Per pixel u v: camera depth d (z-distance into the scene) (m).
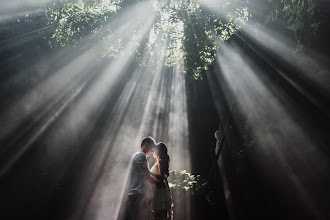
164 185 4.91
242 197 9.45
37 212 9.66
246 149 9.48
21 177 10.55
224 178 12.34
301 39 6.26
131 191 4.87
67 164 11.66
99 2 10.90
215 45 10.31
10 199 9.82
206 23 10.14
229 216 9.05
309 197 6.72
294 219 7.00
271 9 7.87
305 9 5.89
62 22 10.73
